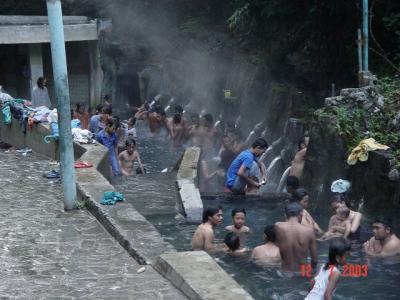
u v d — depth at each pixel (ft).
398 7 55.93
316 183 43.75
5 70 103.81
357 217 36.91
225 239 34.42
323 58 63.98
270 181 56.18
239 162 45.96
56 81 37.35
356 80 60.54
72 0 105.09
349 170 41.60
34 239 33.58
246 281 30.89
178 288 26.40
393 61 54.75
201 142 66.23
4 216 37.55
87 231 34.76
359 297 29.19
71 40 96.32
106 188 40.06
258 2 66.69
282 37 68.74
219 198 45.68
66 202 38.37
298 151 49.75
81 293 26.66
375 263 33.19
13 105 58.44
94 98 100.99
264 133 64.34
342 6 58.85
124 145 60.18
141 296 26.08
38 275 28.76
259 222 40.50
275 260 32.86
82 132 52.31
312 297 25.91
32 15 111.04
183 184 43.52
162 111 74.90
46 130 53.16
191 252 29.25
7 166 50.26
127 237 32.04
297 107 61.00
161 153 68.13
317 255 33.37
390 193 38.17
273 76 68.64
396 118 41.86
